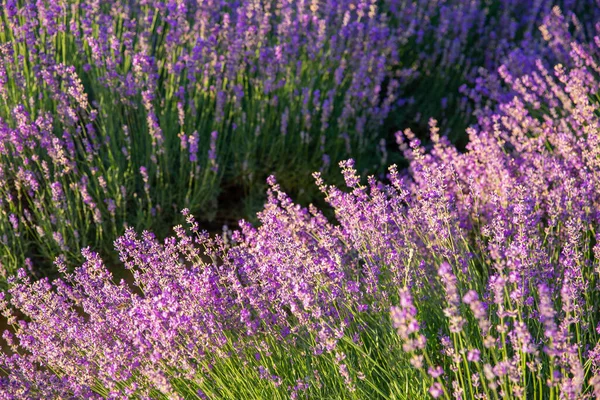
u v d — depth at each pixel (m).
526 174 4.54
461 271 3.38
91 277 3.64
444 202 3.49
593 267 3.60
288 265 3.24
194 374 3.00
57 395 3.37
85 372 3.34
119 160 5.14
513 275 2.62
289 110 5.99
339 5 6.46
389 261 3.39
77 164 5.26
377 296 3.34
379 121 6.23
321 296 3.26
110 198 5.04
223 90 5.59
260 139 5.93
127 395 3.17
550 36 6.42
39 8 5.07
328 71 6.32
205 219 5.57
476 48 7.43
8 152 4.89
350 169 3.72
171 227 5.43
